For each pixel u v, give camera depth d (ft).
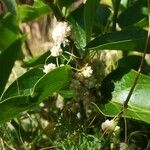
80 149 1.41
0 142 1.55
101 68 1.60
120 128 1.47
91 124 1.50
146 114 1.22
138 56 1.66
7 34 1.68
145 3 1.61
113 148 1.37
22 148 1.57
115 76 1.35
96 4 1.30
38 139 1.55
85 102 1.41
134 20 1.62
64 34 1.30
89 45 1.31
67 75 1.24
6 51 1.43
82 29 1.42
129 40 1.25
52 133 1.51
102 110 1.29
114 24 1.61
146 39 1.28
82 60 1.36
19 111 1.21
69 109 1.47
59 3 1.43
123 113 1.24
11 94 1.25
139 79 1.26
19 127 1.59
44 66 1.33
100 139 1.36
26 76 1.27
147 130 1.55
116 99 1.33
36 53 2.32
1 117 1.20
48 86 1.20
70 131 1.45
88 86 1.36
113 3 1.60
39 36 2.38
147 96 1.24
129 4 1.82
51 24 2.30
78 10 1.45
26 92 1.26
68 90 1.40
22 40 1.47
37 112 1.68
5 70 1.45
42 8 1.61
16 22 1.67
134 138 1.54
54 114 1.67
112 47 1.29
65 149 1.44
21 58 1.74
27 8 1.61
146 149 1.45
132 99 1.26
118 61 1.68
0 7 1.78
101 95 1.36
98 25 1.65
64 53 1.40
